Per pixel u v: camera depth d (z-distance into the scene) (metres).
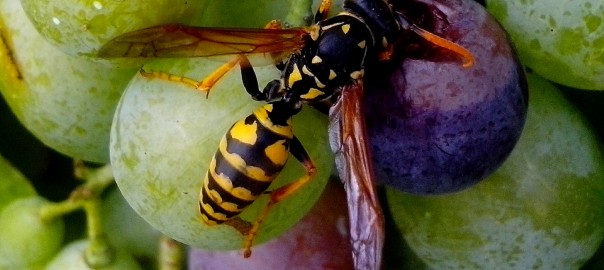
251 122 0.09
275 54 0.10
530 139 0.10
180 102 0.09
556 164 0.10
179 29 0.09
